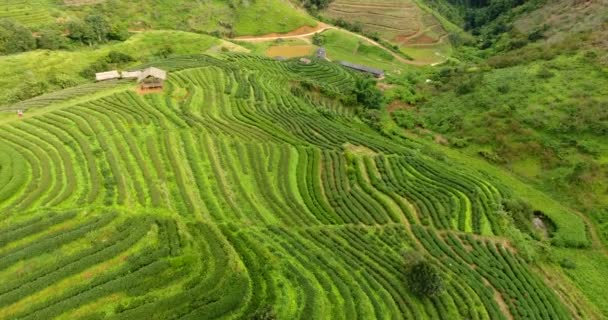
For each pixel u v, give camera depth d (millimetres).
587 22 110938
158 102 70000
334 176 61375
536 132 78812
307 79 103062
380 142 75438
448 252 50469
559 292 50219
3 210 40906
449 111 94000
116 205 44219
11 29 97000
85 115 61406
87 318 31312
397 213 55938
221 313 33406
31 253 35969
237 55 107750
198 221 44031
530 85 89812
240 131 66438
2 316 30797
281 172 59125
